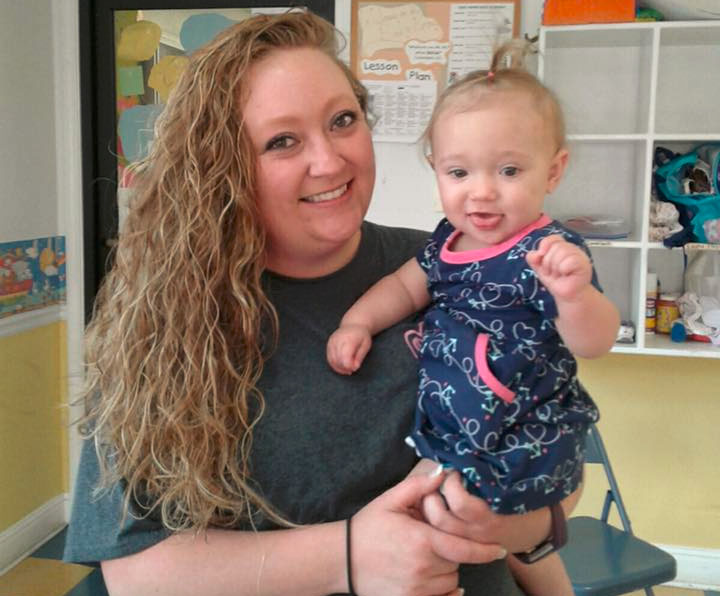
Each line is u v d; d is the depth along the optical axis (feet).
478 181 3.27
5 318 9.53
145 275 3.36
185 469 3.10
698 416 9.33
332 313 3.52
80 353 10.84
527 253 3.04
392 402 3.37
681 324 8.66
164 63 10.25
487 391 3.10
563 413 3.20
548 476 3.08
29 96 9.94
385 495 3.14
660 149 8.79
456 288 3.37
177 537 3.17
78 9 10.30
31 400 10.16
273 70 3.20
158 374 3.20
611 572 6.72
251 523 3.20
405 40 9.29
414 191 9.56
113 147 10.51
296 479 3.24
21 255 9.84
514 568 4.04
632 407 9.46
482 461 3.07
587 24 8.10
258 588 3.07
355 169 3.32
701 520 9.46
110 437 3.25
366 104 3.91
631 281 9.11
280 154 3.21
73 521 3.34
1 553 9.52
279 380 3.31
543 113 3.29
